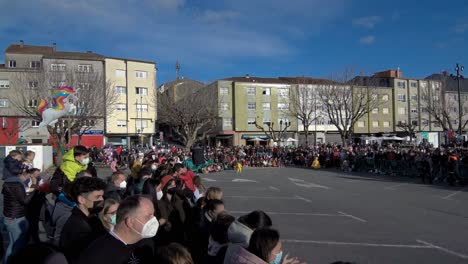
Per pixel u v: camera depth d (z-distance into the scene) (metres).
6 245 6.38
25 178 6.56
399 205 11.60
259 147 37.59
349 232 7.89
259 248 2.80
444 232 7.83
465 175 17.22
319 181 19.78
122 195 6.83
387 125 67.19
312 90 50.25
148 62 53.91
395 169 23.17
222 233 3.59
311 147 36.84
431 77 71.25
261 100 59.28
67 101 9.44
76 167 5.24
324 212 10.41
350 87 43.59
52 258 1.99
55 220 3.89
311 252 6.39
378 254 6.25
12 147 21.41
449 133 36.38
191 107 44.16
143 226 2.68
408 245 6.81
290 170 28.81
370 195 14.10
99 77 31.41
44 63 44.84
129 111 52.25
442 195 14.02
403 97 68.38
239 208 11.21
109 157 29.05
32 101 29.52
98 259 2.56
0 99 43.38
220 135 58.22
